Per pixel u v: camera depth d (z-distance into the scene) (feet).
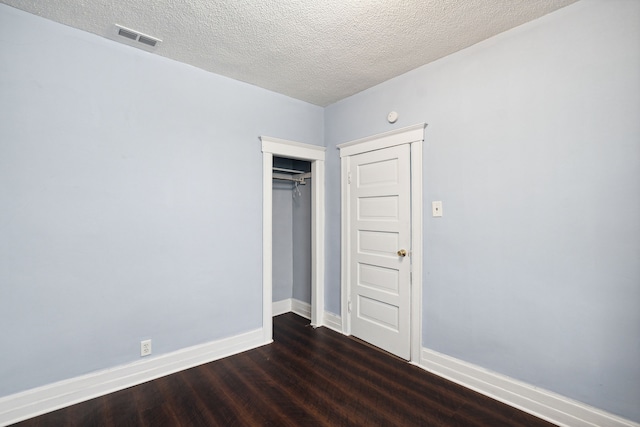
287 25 6.38
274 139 9.75
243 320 9.14
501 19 6.20
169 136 7.79
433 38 6.87
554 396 5.98
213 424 5.91
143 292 7.40
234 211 8.95
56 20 6.27
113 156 7.00
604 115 5.44
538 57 6.16
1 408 5.81
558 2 5.69
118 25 6.42
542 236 6.15
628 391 5.24
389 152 8.97
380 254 9.27
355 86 9.50
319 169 11.14
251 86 9.33
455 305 7.50
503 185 6.66
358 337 9.98
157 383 7.30
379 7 5.80
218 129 8.64
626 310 5.26
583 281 5.68
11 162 5.91
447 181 7.64
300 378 7.58
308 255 12.36
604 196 5.46
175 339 7.89
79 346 6.60
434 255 7.93
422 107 8.18
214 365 8.20
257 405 6.50
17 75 5.97
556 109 5.96
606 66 5.42
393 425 5.89
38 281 6.17
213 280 8.54
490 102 6.86
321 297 11.23
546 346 6.10
